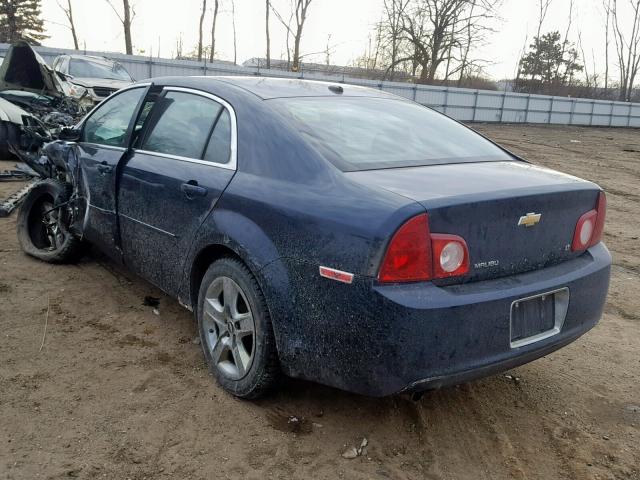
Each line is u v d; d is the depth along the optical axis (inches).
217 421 118.7
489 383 142.3
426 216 96.9
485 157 136.8
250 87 139.6
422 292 96.5
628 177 584.7
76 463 104.4
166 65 1088.2
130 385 129.9
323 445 114.0
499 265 106.3
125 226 158.9
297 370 110.3
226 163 129.1
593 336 176.2
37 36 2133.4
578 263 120.3
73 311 165.2
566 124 1595.7
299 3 1342.3
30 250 202.4
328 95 145.4
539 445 120.0
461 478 108.2
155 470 104.2
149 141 156.0
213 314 129.4
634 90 2454.5
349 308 99.7
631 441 123.3
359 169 113.5
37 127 257.4
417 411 127.0
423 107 161.8
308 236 105.5
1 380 128.1
